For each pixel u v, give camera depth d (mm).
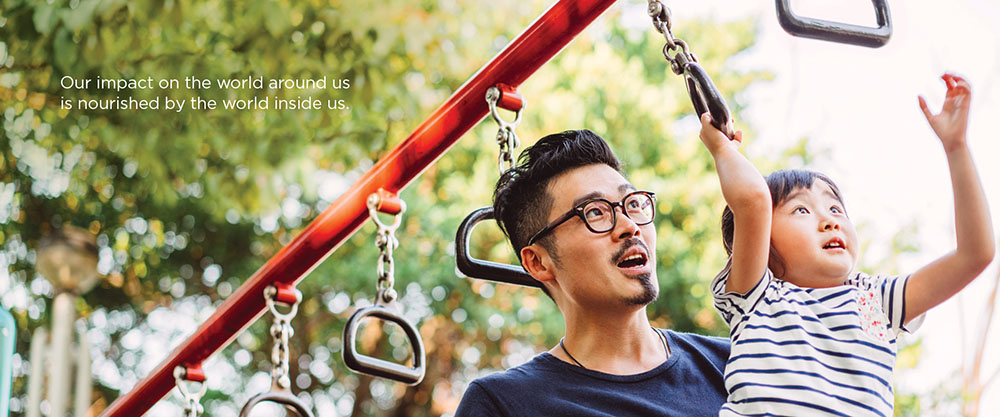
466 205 8797
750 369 1909
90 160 8438
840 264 2012
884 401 1879
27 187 8672
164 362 2859
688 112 9078
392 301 2357
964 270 1874
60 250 6809
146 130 6922
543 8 7977
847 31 1728
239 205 7215
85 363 7043
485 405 2062
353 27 6738
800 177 2102
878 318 1946
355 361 2201
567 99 8500
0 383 3078
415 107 7070
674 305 8344
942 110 1852
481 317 9258
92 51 6426
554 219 2078
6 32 6637
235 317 2709
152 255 9828
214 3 6875
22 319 9352
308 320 10250
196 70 6703
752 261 1904
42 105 7219
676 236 8344
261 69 6691
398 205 2443
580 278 2035
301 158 7047
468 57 7730
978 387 8281
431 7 7402
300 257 2586
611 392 2045
